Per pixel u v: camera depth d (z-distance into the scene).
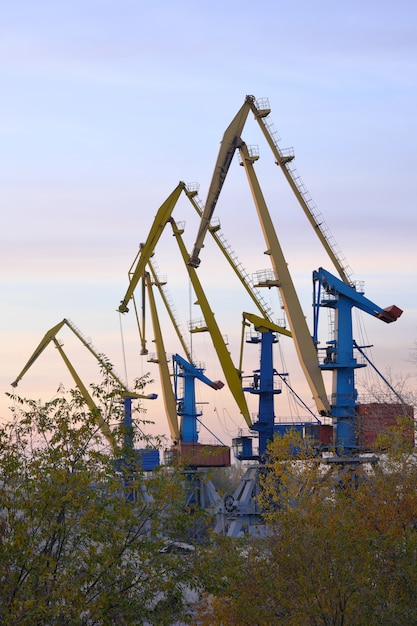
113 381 38.81
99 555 34.53
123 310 122.00
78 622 33.50
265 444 112.31
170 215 124.88
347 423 95.38
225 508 108.88
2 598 33.53
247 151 101.81
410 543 38.91
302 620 36.41
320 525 40.97
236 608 38.81
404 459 51.06
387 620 36.53
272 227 101.62
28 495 35.69
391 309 97.25
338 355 97.75
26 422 37.22
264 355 115.19
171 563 35.72
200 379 146.88
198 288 127.38
